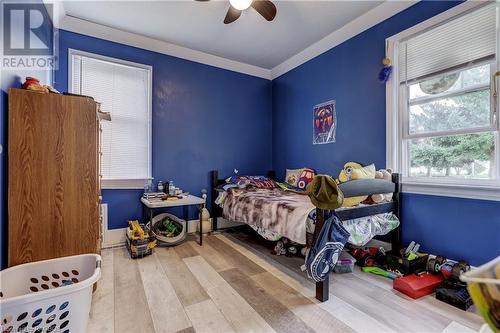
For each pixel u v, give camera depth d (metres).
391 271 2.08
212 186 3.67
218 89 3.76
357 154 2.88
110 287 1.88
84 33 2.81
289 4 2.53
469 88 2.04
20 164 1.56
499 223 1.82
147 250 2.55
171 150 3.38
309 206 2.11
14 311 1.09
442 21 2.12
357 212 2.03
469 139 2.08
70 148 1.71
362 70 2.80
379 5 2.57
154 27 2.94
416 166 2.44
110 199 2.94
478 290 0.49
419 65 2.32
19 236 1.55
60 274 1.58
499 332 0.46
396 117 2.51
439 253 2.16
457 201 2.05
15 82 1.69
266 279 2.02
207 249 2.77
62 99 1.69
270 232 2.47
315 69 3.41
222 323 1.45
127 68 3.08
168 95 3.35
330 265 1.67
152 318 1.50
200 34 3.09
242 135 3.99
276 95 4.18
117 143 3.02
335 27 2.97
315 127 3.44
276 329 1.40
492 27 1.88
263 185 3.46
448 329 1.40
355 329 1.40
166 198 2.88
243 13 2.66
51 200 1.65
